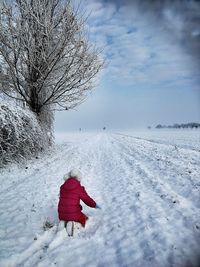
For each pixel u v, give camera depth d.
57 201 7.44
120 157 16.75
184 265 3.89
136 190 8.11
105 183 9.58
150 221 5.55
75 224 5.26
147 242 4.64
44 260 4.29
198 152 17.11
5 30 12.98
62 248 4.68
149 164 12.91
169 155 15.59
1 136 11.77
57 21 13.92
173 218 5.61
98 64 15.14
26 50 13.77
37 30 13.68
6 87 14.66
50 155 16.64
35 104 16.11
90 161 15.46
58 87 14.93
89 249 4.62
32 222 5.96
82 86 15.56
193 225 5.16
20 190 8.61
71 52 14.02
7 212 6.65
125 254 4.37
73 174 5.59
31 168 12.36
